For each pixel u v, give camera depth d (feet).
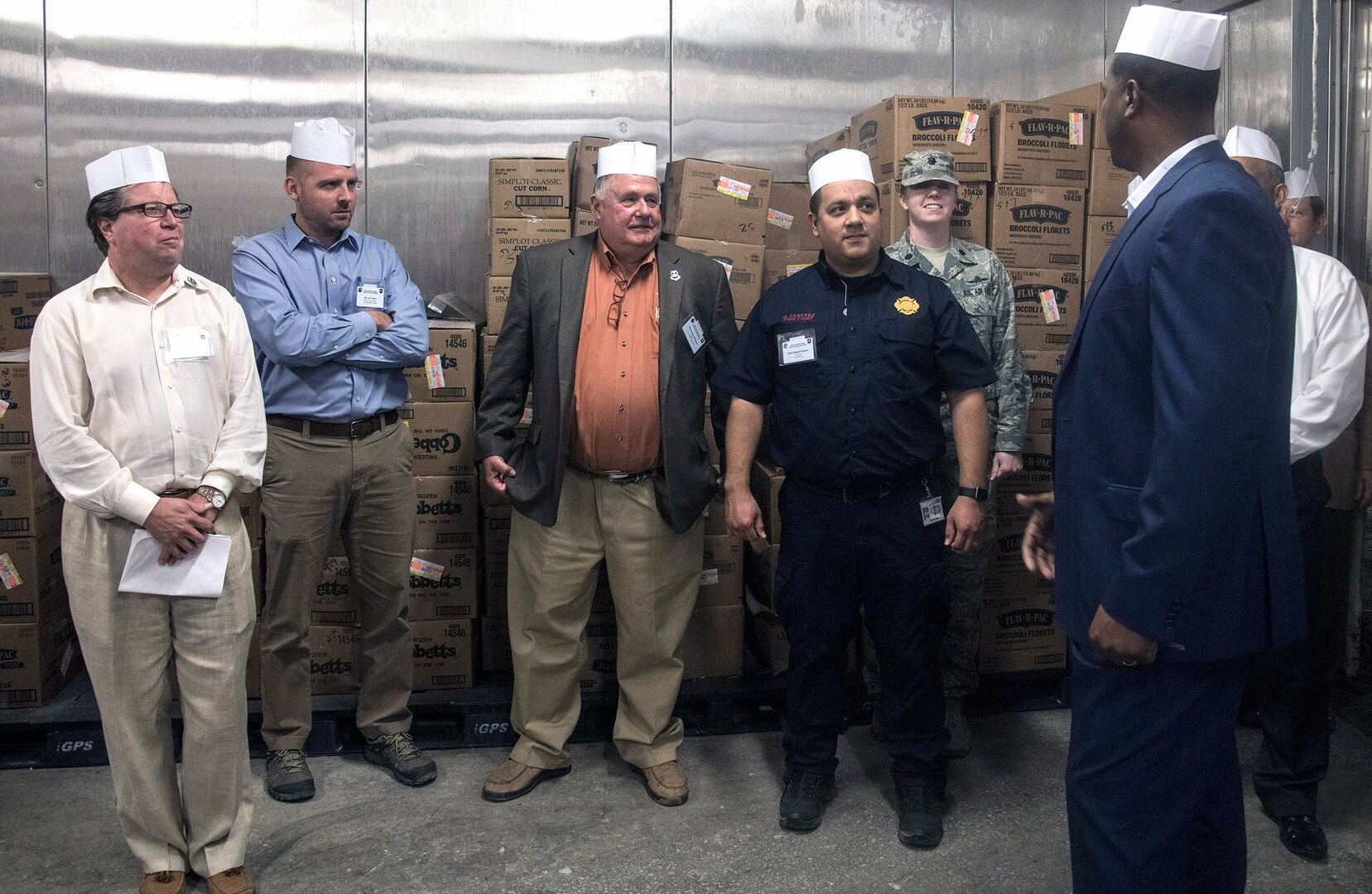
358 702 9.80
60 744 9.50
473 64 11.83
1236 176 4.83
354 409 8.87
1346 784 9.14
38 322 6.93
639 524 8.92
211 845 7.51
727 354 9.05
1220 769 5.14
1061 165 10.37
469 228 12.00
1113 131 5.27
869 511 8.14
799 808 8.48
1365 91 10.73
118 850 8.18
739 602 10.37
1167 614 4.67
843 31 12.42
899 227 10.18
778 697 10.25
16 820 8.61
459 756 9.85
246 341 7.50
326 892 7.62
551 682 9.20
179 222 6.99
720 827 8.54
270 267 8.90
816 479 8.19
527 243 10.19
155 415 6.98
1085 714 5.27
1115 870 5.14
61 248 11.41
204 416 7.17
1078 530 5.23
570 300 8.74
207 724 7.30
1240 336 4.51
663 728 9.20
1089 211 10.50
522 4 11.85
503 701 10.00
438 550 10.18
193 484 7.15
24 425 9.50
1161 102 5.06
